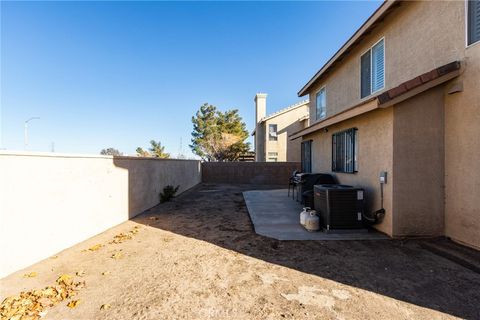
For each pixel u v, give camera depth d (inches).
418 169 206.8
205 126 1485.0
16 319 103.3
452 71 190.2
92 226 225.3
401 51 250.5
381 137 222.5
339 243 201.5
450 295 123.5
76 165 205.0
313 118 511.5
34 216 163.2
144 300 120.0
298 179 396.5
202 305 115.6
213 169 783.1
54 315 107.7
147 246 197.9
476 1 181.3
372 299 120.1
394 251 182.9
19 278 141.6
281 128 869.8
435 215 207.9
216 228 252.1
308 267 157.6
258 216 301.4
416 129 206.5
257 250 188.7
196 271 152.3
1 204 141.2
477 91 179.0
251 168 759.1
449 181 202.5
